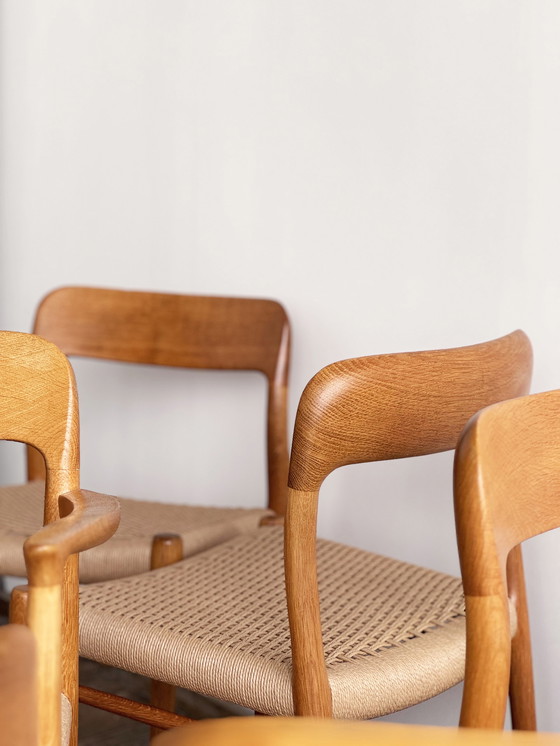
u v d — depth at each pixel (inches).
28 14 85.7
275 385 62.9
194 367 65.9
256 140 69.1
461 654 42.5
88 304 68.7
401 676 39.9
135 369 80.6
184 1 72.8
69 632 35.1
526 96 54.7
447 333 59.6
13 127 88.4
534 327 55.5
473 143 57.4
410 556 62.7
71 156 83.3
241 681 39.5
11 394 36.5
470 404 39.8
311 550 36.8
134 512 62.4
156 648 42.0
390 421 36.7
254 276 70.2
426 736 13.9
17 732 16.4
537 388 55.7
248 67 69.1
